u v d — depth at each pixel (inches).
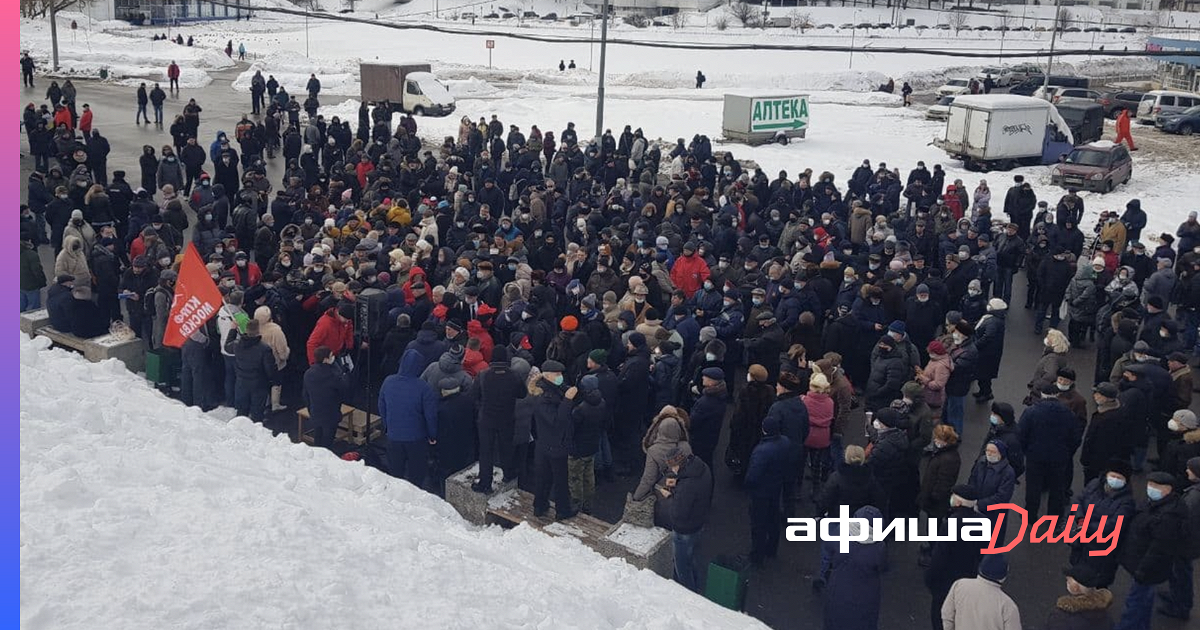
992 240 820.0
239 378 496.7
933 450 398.9
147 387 490.9
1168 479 347.9
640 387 483.8
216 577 240.4
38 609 211.3
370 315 480.1
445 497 436.8
